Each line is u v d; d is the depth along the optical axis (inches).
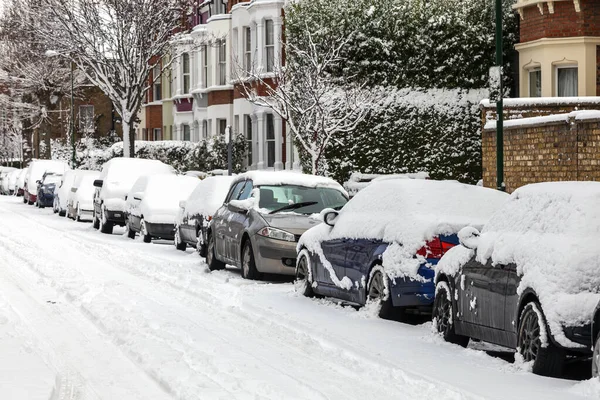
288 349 590.9
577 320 498.3
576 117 1187.3
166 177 1518.2
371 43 1784.0
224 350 585.9
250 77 2308.1
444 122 1775.3
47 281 940.0
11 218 2074.3
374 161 1790.1
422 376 511.8
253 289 911.7
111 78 2544.3
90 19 2477.9
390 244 720.3
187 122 2982.3
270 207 1007.6
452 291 629.6
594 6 1620.3
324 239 826.8
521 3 1697.8
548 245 529.0
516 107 1494.8
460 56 1770.4
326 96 1684.3
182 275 1013.8
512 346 558.3
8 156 4867.1
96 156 3152.1
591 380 473.4
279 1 2297.0
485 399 454.9
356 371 524.7
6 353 563.5
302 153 1808.6
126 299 811.4
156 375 505.4
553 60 1644.9
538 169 1272.1
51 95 3870.6
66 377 510.3
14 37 3572.8
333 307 792.3
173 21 2522.1
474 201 732.0
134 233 1595.7
